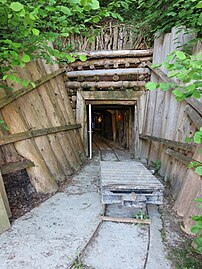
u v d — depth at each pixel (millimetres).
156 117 4723
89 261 1962
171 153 3502
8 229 2449
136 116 5988
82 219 2725
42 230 2445
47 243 2193
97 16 2189
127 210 3027
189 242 2197
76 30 2682
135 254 2066
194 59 1311
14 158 3123
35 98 3994
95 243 2242
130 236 2381
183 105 3393
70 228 2498
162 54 4480
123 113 9000
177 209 2781
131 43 5418
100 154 7445
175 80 3725
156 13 4285
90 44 5609
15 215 2791
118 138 10328
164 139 3902
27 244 2170
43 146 3855
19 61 1972
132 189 2633
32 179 3408
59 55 2277
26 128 3426
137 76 5578
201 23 2039
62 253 2035
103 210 2949
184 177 2967
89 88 5973
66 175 4477
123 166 3787
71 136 5410
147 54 5281
